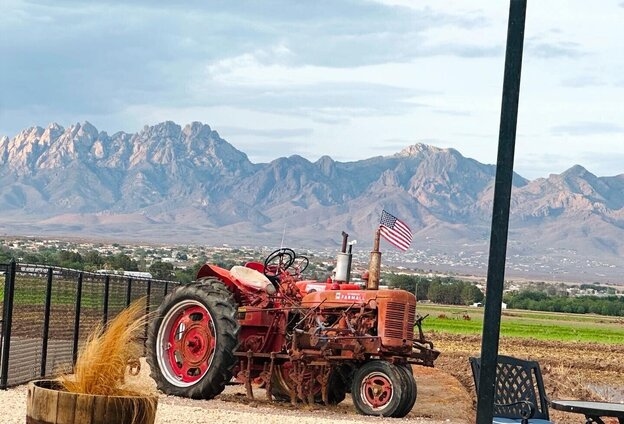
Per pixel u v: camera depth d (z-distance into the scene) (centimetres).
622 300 14350
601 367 3175
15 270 1380
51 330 1536
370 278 1519
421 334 1512
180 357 1500
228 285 1538
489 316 721
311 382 1482
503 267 718
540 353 3834
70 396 766
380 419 1381
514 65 719
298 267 1636
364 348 1447
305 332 1467
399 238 1523
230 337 1440
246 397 1526
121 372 823
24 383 1438
